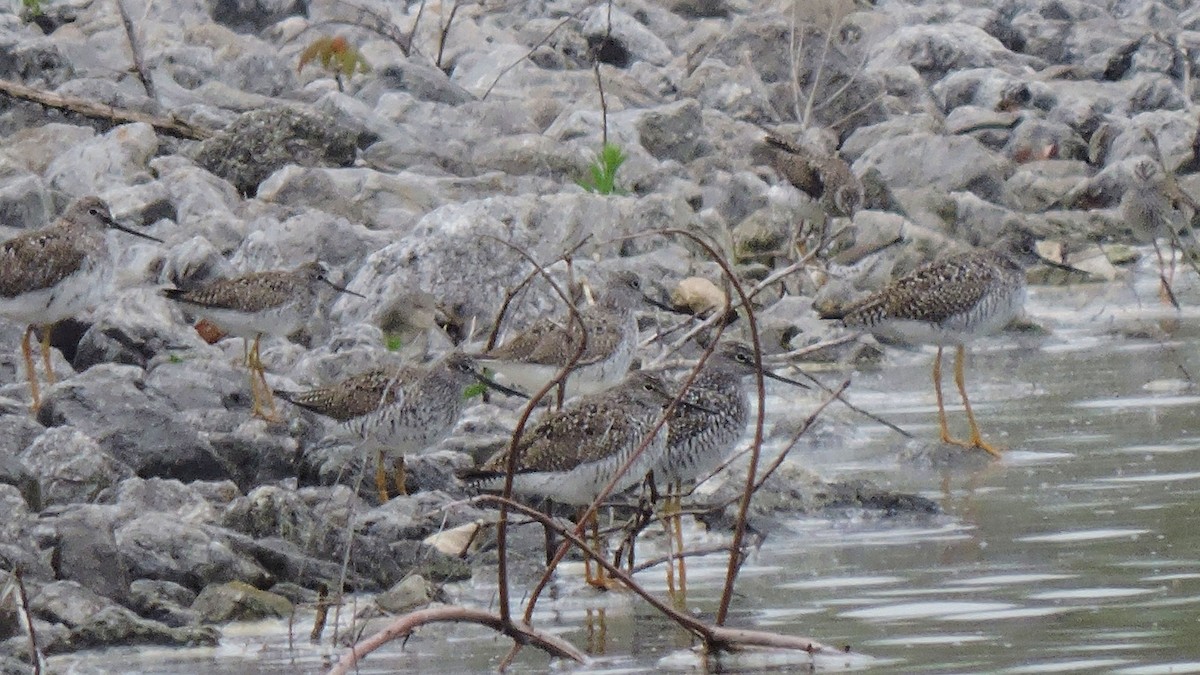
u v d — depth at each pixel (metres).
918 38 34.19
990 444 15.90
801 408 17.62
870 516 13.91
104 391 14.41
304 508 12.81
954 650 10.40
